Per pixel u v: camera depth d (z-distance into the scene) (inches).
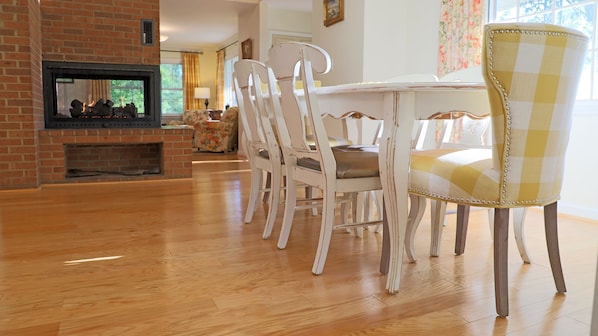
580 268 74.5
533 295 63.7
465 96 64.8
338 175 71.3
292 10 265.4
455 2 141.7
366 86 63.5
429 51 157.0
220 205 127.0
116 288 65.8
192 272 72.7
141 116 182.4
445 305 60.6
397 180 63.3
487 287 66.9
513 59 51.8
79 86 173.8
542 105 54.0
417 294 64.3
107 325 54.3
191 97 408.5
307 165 79.2
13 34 144.2
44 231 97.0
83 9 170.7
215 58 414.6
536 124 54.4
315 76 188.9
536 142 55.1
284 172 94.3
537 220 108.3
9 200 132.3
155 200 134.0
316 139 69.6
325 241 72.3
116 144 188.4
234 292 64.7
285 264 77.0
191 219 109.6
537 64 52.3
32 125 149.6
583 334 52.6
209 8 262.8
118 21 175.9
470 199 57.5
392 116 62.9
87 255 80.9
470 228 100.8
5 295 62.9
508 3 133.6
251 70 90.6
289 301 61.6
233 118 303.1
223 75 396.2
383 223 71.8
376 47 163.0
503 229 56.6
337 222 107.8
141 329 53.4
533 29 51.3
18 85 146.4
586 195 112.9
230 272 72.9
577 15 116.1
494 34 51.4
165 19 292.0
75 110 172.9
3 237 92.2
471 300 62.2
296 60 69.4
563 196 118.5
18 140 148.5
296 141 77.3
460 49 140.6
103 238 92.0
